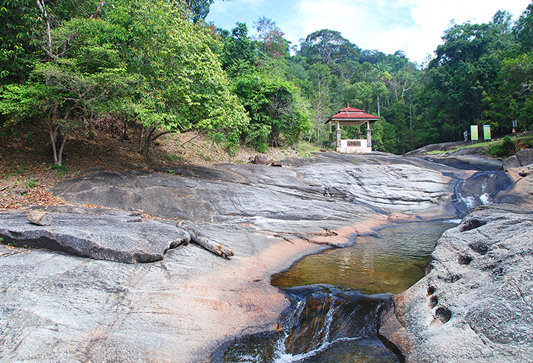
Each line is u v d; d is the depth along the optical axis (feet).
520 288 13.08
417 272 22.76
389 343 14.92
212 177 44.57
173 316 15.76
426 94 157.69
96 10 40.24
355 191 51.19
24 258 18.89
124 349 13.15
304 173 56.08
